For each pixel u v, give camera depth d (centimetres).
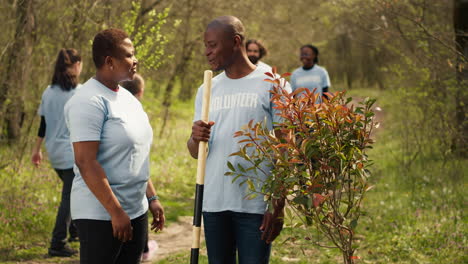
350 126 276
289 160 274
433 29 702
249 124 265
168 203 695
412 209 604
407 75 767
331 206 288
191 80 1012
